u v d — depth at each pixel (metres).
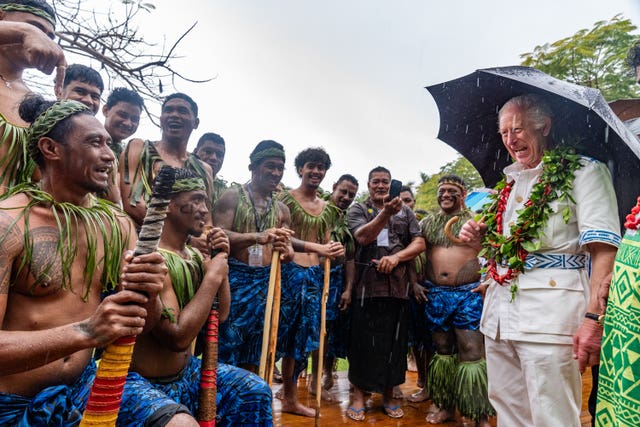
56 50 1.80
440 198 3.64
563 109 2.12
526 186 2.18
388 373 3.45
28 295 1.41
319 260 3.76
